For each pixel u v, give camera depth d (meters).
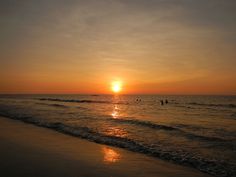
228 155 9.32
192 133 14.37
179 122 20.30
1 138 11.70
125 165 7.80
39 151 9.15
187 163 8.23
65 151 9.38
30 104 43.44
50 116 22.41
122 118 21.56
